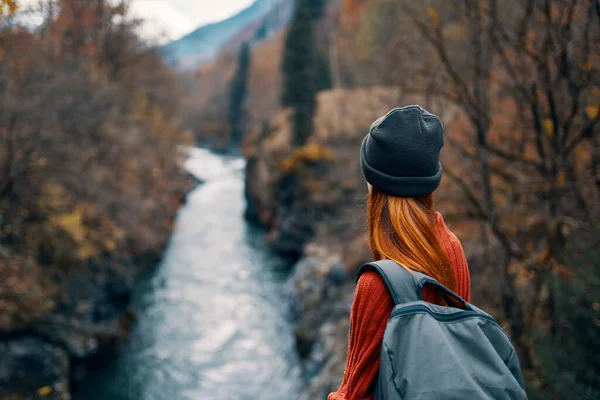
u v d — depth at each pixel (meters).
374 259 1.14
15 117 9.96
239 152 76.31
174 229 29.61
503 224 7.13
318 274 18.73
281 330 17.33
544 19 5.57
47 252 13.01
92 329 13.51
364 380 0.95
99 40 20.06
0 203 11.30
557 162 5.61
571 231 5.51
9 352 10.49
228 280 22.14
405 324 0.89
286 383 13.98
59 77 12.00
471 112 6.49
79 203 14.57
